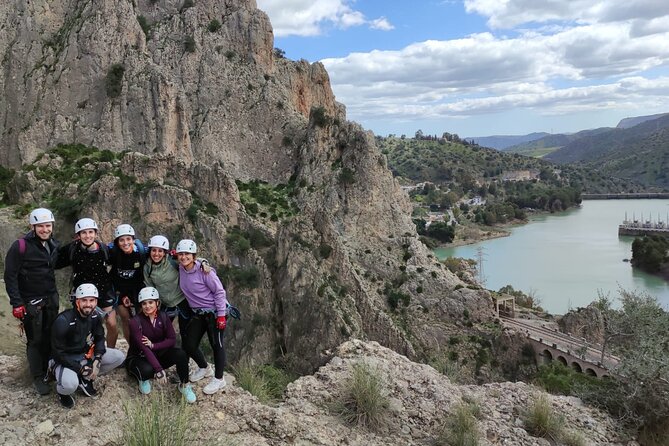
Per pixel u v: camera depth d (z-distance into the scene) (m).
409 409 13.16
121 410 10.23
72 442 9.30
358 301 56.84
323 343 51.09
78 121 74.75
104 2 77.69
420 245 73.06
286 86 92.25
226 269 55.94
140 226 56.88
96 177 60.50
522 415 14.22
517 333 62.41
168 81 76.00
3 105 75.56
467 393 15.02
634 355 17.23
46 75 75.62
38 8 78.88
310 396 13.01
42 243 10.30
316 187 74.50
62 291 45.00
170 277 11.03
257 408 11.27
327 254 57.00
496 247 178.62
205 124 82.44
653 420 15.56
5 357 12.60
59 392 9.87
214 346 11.24
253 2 92.69
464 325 64.44
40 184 62.12
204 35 87.56
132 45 79.19
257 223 61.09
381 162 75.81
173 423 9.12
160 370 10.52
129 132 74.88
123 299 11.05
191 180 60.97
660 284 118.62
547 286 120.62
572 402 16.61
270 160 82.94
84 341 9.98
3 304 30.78
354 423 12.05
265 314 54.47
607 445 14.38
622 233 198.00
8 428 9.40
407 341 56.34
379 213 73.56
